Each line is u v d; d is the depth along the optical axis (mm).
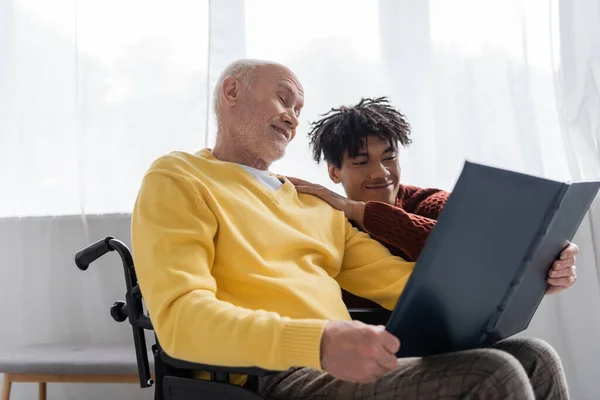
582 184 1054
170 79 2246
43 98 2287
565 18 2141
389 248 1554
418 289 902
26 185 2270
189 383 1100
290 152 2191
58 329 2201
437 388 918
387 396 978
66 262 2211
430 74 2184
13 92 2291
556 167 2191
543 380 1109
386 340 867
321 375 1103
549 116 2197
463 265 929
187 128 2234
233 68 1493
